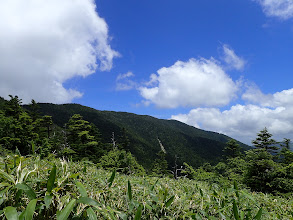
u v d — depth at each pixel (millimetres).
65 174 1329
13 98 32031
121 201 1425
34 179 1188
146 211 1378
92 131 32000
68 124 29719
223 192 1933
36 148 1709
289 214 2094
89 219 912
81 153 25688
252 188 18156
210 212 1518
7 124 23281
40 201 1088
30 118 30297
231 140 34812
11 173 1177
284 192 16750
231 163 21859
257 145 24688
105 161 17094
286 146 27781
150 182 2332
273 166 17953
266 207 2283
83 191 1041
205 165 21859
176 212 1403
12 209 832
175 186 2455
